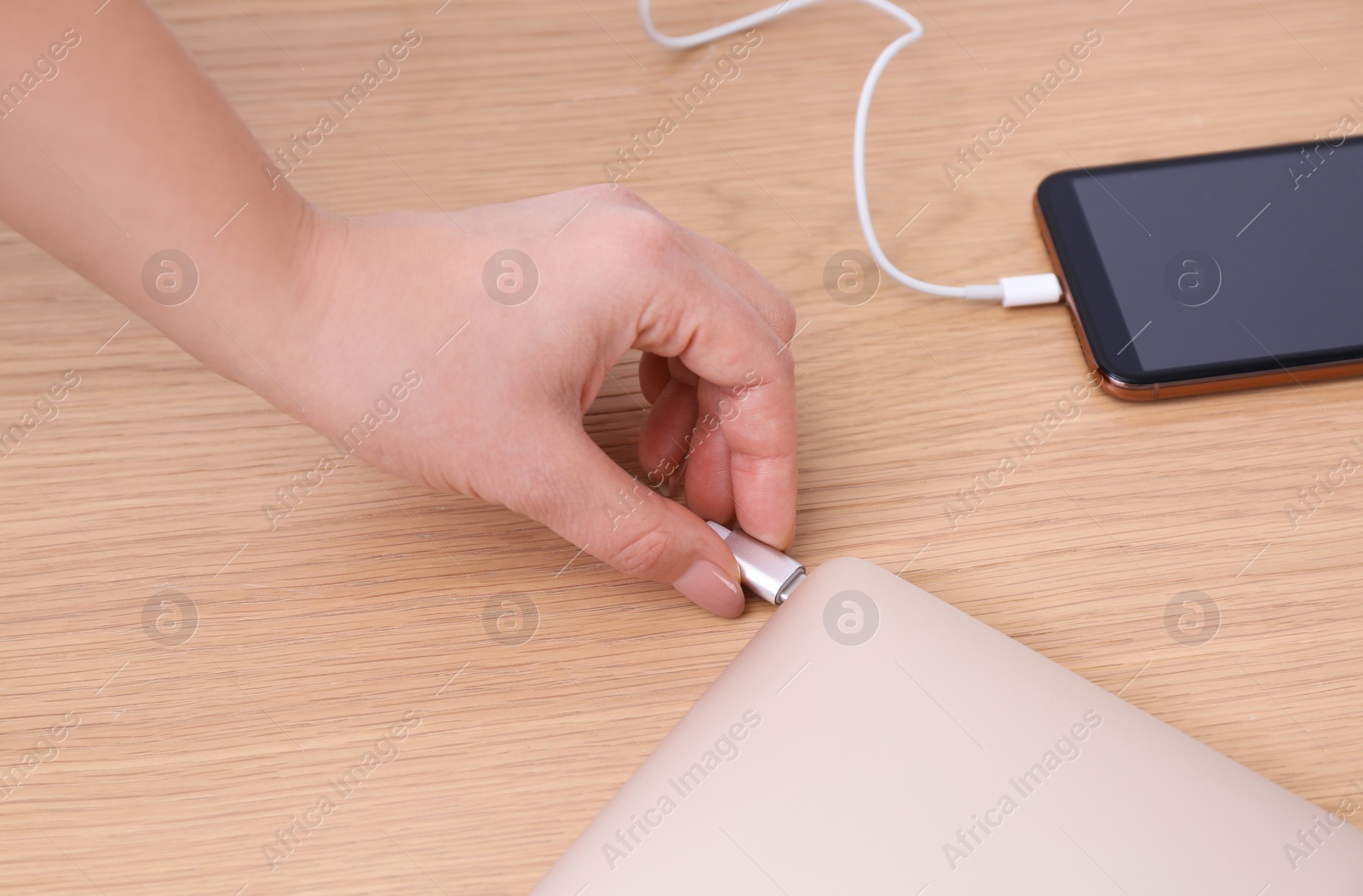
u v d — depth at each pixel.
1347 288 0.63
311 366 0.51
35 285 0.70
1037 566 0.57
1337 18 0.79
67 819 0.52
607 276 0.52
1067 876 0.42
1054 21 0.81
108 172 0.48
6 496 0.62
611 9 0.84
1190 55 0.78
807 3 0.81
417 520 0.61
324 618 0.57
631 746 0.52
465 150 0.76
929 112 0.76
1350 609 0.54
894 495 0.60
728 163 0.75
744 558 0.56
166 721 0.54
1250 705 0.52
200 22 0.84
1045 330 0.66
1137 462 0.60
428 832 0.51
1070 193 0.68
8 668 0.56
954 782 0.45
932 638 0.49
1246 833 0.43
